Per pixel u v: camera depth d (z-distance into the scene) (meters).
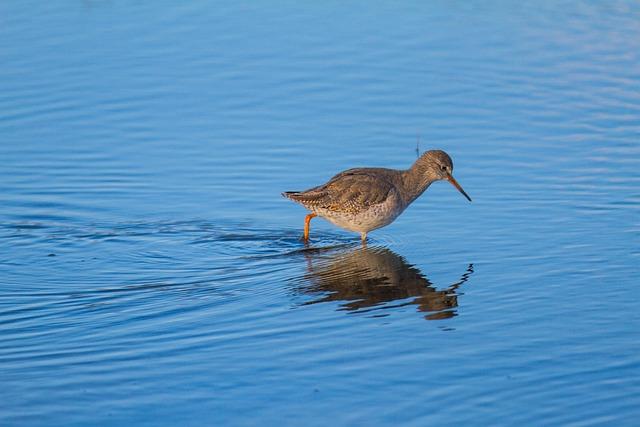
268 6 26.38
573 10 26.22
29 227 16.03
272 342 11.80
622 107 20.36
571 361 11.05
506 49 23.59
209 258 14.93
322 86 21.78
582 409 10.04
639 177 17.23
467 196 16.25
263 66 22.72
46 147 19.05
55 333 12.16
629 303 12.63
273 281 13.96
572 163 18.02
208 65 22.75
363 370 10.97
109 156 18.75
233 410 10.17
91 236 15.70
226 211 16.75
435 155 16.20
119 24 24.95
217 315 12.68
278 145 19.17
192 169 18.25
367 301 13.12
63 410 10.23
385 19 25.47
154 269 14.48
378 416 9.98
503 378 10.69
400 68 22.66
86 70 22.31
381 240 15.70
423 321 12.35
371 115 20.44
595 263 14.05
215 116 20.42
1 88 21.33
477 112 20.47
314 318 12.54
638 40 23.88
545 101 20.84
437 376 10.78
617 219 15.67
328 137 19.50
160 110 20.66
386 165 18.28
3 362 11.33
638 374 10.69
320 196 15.62
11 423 9.98
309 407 10.18
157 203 17.02
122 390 10.63
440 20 25.47
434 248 15.16
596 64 22.64
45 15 25.52
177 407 10.25
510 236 15.36
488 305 12.80
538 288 13.28
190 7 26.22
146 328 12.27
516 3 26.92
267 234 15.95
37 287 13.73
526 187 17.19
